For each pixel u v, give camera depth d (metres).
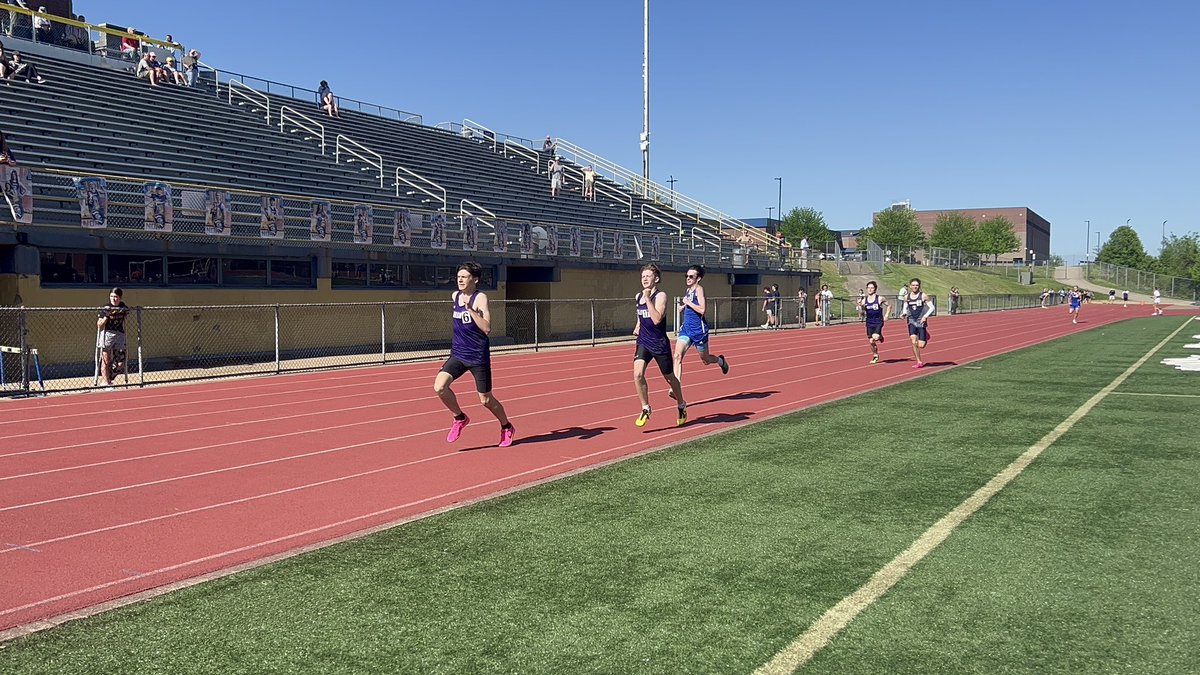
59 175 16.77
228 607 4.40
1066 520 5.78
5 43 25.45
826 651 3.74
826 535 5.52
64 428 10.39
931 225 144.50
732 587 4.57
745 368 17.81
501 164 38.38
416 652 3.81
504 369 17.94
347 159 29.22
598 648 3.81
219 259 19.28
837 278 63.91
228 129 26.22
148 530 6.02
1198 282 89.56
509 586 4.64
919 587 4.53
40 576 5.05
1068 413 10.72
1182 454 8.02
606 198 41.25
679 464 7.84
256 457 8.59
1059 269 98.31
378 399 13.12
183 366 18.25
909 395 12.73
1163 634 3.89
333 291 21.70
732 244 40.59
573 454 8.60
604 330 30.95
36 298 15.90
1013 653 3.70
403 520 6.06
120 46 29.62
